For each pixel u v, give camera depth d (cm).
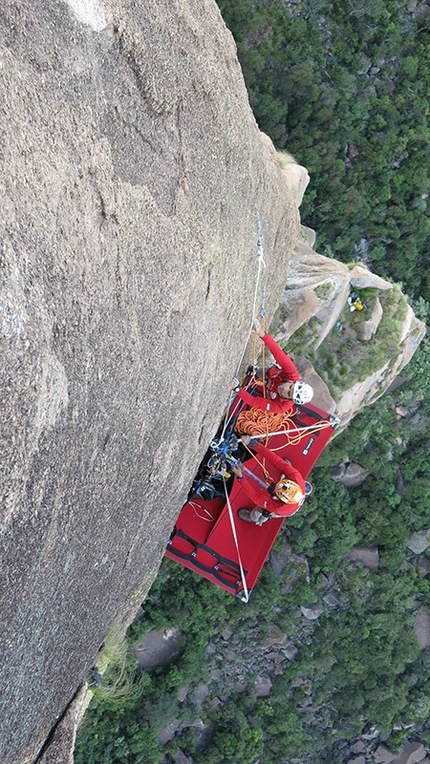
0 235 193
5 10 212
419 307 2289
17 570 230
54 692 321
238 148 423
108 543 326
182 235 334
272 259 549
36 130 219
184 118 342
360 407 1058
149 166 303
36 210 213
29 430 211
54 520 247
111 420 278
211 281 384
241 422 599
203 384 409
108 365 263
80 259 237
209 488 625
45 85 228
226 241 404
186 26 354
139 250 287
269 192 514
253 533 638
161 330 319
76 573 293
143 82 297
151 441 339
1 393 193
